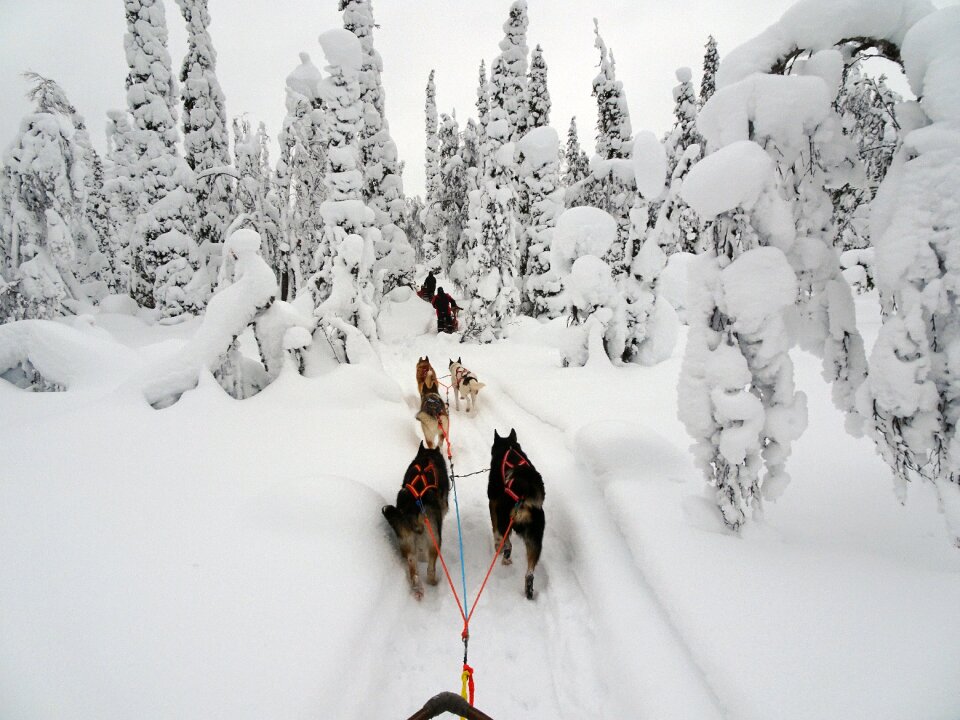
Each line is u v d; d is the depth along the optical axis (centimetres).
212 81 2241
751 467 358
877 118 353
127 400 652
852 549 354
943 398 313
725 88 345
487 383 1084
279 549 391
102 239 2861
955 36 287
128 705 249
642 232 1051
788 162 348
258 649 299
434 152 3544
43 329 834
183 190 1944
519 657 354
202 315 1964
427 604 409
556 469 593
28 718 228
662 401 773
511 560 470
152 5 1902
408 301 2298
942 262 296
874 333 995
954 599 287
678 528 393
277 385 734
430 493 441
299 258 1831
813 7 325
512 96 2339
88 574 336
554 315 2003
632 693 294
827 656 261
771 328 339
